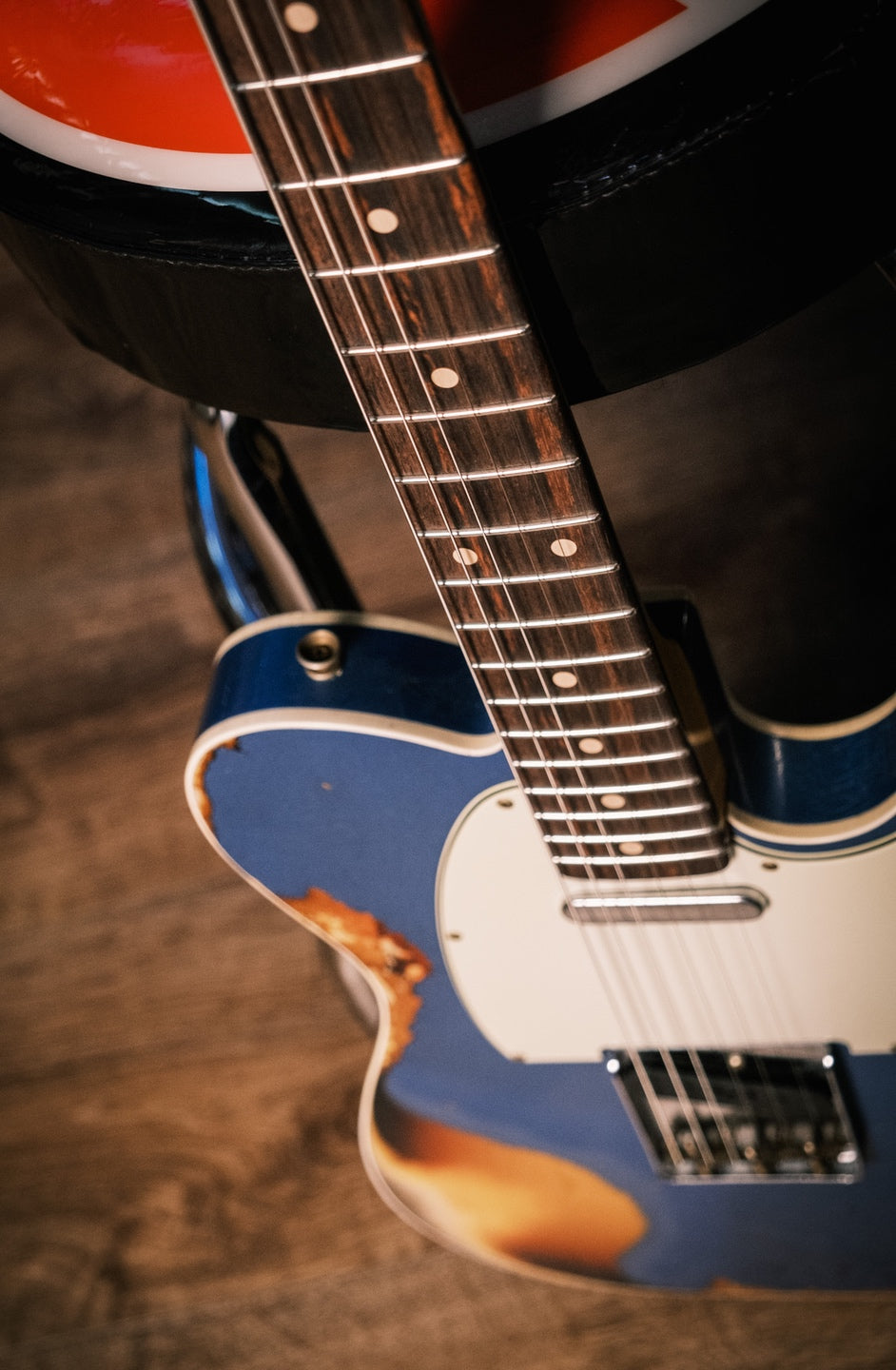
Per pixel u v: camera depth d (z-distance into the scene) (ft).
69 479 4.77
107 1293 3.61
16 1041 3.89
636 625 2.53
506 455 2.40
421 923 2.91
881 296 4.07
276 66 2.17
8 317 5.12
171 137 2.40
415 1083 3.16
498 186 2.34
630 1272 3.38
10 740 4.33
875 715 2.69
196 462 2.91
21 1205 3.72
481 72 2.33
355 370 2.37
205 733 2.74
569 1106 3.15
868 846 2.70
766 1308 3.41
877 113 2.36
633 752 2.65
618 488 4.11
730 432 4.09
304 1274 3.57
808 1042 2.97
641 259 2.38
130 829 4.11
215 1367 3.52
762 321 2.48
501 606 2.54
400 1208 3.38
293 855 2.85
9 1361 3.59
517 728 2.65
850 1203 3.18
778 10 2.31
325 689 2.71
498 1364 3.44
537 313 2.41
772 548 3.88
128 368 2.66
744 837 2.73
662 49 2.31
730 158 2.33
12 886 4.09
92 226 2.45
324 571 2.97
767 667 3.72
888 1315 3.36
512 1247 3.38
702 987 2.93
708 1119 3.11
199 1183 3.67
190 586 4.48
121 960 3.93
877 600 3.74
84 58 2.40
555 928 2.88
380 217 2.25
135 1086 3.78
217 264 2.42
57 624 4.50
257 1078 3.73
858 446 3.96
